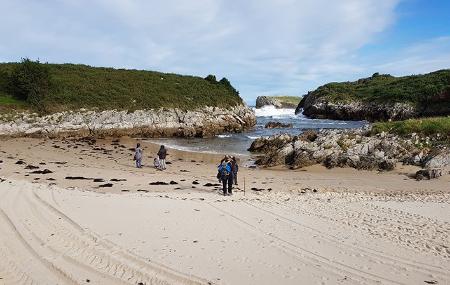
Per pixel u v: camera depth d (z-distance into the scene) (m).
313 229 12.78
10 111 48.47
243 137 54.75
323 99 94.88
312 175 27.42
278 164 31.66
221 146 44.22
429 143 30.52
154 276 8.87
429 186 23.39
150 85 65.12
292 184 24.12
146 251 10.27
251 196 18.98
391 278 9.11
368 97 87.94
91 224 12.26
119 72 70.06
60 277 8.83
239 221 13.42
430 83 82.25
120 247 10.46
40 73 52.72
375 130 34.50
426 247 11.29
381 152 30.58
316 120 87.19
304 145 32.66
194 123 57.94
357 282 8.84
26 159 30.39
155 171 27.66
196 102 63.75
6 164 26.91
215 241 11.27
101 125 51.47
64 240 10.92
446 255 10.67
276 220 13.74
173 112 57.97
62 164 28.81
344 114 87.81
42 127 47.88
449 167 27.11
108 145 43.28
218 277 8.85
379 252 10.78
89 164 29.70
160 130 55.22
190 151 40.09
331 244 11.34
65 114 50.78
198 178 25.17
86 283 8.53
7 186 17.30
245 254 10.34
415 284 8.81
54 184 20.48
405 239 11.95
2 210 13.34
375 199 18.98
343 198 19.08
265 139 40.03
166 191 20.14
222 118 62.72
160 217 13.47
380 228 13.10
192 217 13.66
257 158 35.66
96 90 58.03
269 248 10.86
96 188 20.03
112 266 9.38
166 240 11.17
